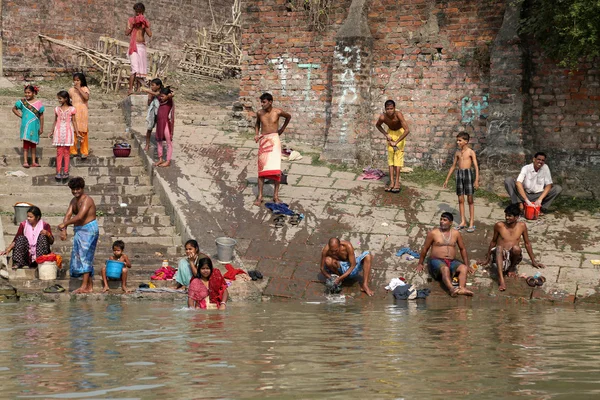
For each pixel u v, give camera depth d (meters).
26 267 13.35
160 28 31.20
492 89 17.64
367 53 19.05
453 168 15.49
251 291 12.85
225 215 15.85
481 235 15.20
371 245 14.81
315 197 16.81
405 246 14.77
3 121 19.31
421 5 18.89
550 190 16.03
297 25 20.16
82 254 12.62
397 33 19.14
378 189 17.33
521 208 16.05
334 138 18.94
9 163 17.53
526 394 5.80
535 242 14.82
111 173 17.62
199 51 30.00
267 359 7.12
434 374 6.50
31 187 16.47
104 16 29.31
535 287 13.25
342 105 18.92
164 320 9.91
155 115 17.72
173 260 14.32
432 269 13.66
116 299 12.40
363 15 19.12
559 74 17.56
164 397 5.69
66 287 12.97
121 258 12.95
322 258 13.45
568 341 8.34
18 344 7.91
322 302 12.51
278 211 15.90
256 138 16.25
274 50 20.47
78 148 17.92
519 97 17.39
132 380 6.23
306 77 20.12
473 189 15.38
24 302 12.05
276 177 16.20
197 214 15.68
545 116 17.75
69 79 26.62
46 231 13.41
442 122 18.80
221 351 7.53
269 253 14.55
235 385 6.06
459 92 18.59
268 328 9.21
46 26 27.84
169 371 6.57
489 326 9.57
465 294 13.08
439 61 18.78
